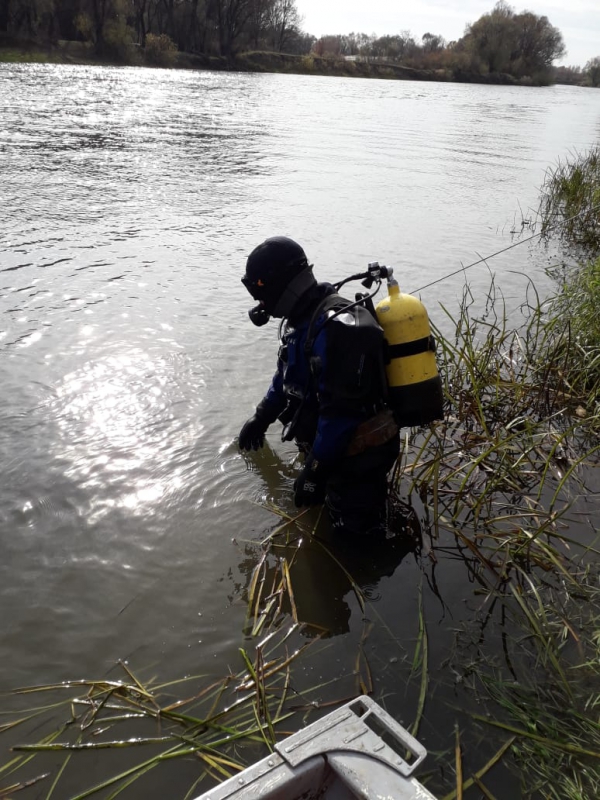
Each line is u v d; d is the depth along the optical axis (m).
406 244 6.48
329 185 9.15
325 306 2.39
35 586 2.28
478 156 12.82
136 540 2.51
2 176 8.22
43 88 20.52
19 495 2.67
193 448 3.06
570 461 3.12
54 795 1.63
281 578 2.38
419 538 2.63
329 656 2.07
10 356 3.69
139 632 2.13
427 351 2.38
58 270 5.06
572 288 4.58
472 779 1.69
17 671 1.97
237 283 5.07
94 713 1.85
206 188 8.40
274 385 2.83
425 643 2.11
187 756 1.74
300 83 36.81
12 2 37.66
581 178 8.73
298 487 2.54
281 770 1.33
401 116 20.52
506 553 2.47
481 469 3.03
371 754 1.36
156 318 4.34
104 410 3.28
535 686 1.97
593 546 2.57
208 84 29.73
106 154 10.33
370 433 2.44
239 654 2.07
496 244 6.76
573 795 1.63
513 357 4.12
